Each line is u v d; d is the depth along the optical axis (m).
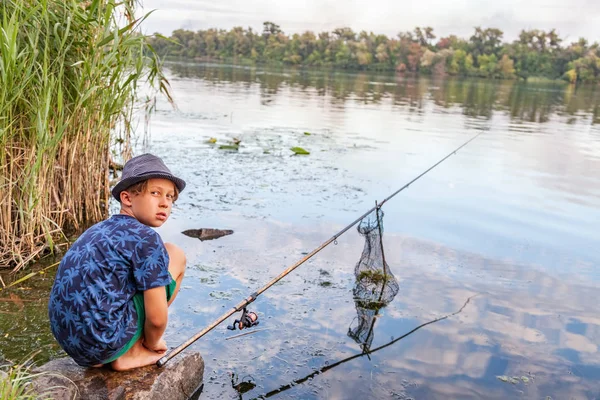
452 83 37.09
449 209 6.64
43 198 4.67
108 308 2.54
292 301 4.11
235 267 4.60
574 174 8.95
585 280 4.78
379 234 4.52
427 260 5.04
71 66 4.72
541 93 30.77
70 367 2.81
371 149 10.04
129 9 5.05
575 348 3.67
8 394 2.35
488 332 3.81
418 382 3.21
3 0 4.15
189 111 13.30
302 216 6.01
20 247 4.39
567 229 6.14
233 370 3.23
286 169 8.05
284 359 3.38
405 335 3.73
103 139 5.34
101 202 5.91
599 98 29.02
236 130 11.08
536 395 3.15
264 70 39.16
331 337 3.65
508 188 7.83
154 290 2.63
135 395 2.63
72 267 2.54
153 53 5.27
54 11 4.57
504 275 4.79
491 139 12.10
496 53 55.94
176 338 3.47
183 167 7.73
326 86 26.42
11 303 3.78
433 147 10.64
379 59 56.72
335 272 4.66
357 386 3.15
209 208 6.07
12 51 3.90
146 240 2.61
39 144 4.13
